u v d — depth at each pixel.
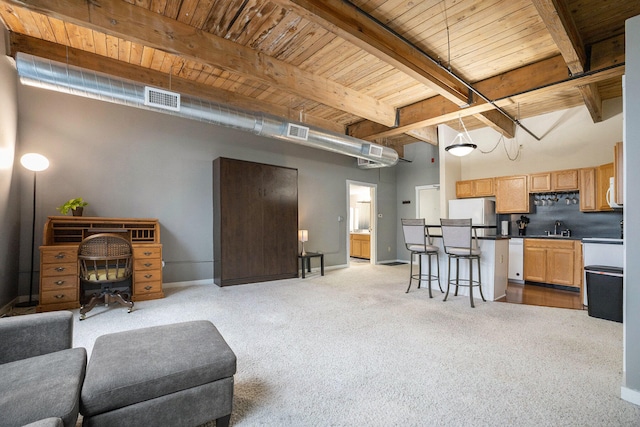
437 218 7.59
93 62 3.49
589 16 2.68
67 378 1.25
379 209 7.93
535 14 2.64
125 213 4.43
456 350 2.49
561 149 5.46
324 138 4.80
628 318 1.81
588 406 1.74
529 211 5.58
